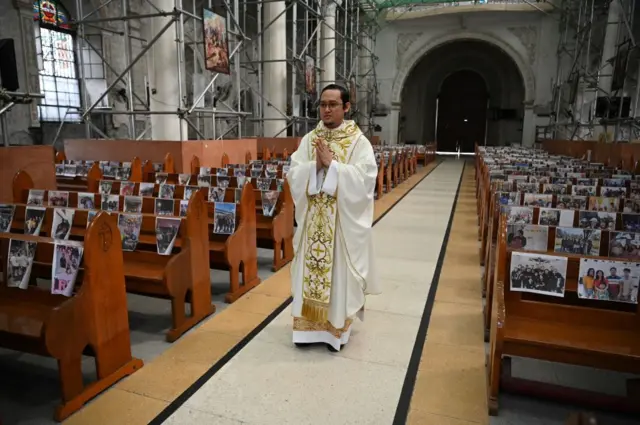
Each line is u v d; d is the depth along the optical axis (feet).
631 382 9.12
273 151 41.91
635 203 14.65
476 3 79.36
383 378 10.14
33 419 8.74
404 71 87.61
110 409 9.00
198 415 8.84
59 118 44.80
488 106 102.78
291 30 69.97
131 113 29.43
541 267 8.99
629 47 41.88
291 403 9.22
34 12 40.86
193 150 28.94
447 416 8.90
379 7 80.28
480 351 11.37
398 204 32.99
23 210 13.20
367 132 87.10
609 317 9.09
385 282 16.30
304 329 11.40
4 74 20.84
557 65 78.59
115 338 9.86
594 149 41.65
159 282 11.46
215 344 11.60
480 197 26.63
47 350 8.38
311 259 11.00
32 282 13.65
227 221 14.32
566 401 9.20
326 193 10.70
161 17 30.07
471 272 17.47
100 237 9.27
